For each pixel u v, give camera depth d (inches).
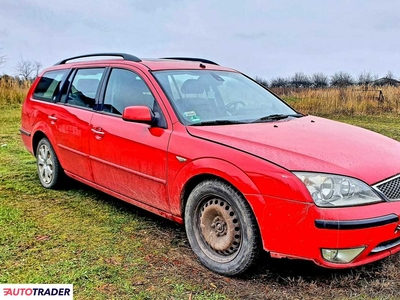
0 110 549.0
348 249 100.6
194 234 126.2
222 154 115.2
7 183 209.9
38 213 166.2
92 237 143.0
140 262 124.8
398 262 122.6
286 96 751.1
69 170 183.6
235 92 161.3
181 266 122.8
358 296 105.3
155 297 105.3
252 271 117.6
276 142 115.5
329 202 100.7
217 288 110.3
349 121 495.8
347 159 109.9
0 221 155.7
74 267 120.4
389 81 923.4
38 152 207.0
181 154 125.0
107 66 169.9
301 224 101.1
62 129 182.1
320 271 119.0
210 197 120.7
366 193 103.4
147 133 138.3
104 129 155.5
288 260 125.7
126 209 172.7
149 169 137.0
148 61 161.5
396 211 104.5
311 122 148.3
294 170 103.8
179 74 153.8
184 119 133.4
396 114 560.4
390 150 124.2
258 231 109.5
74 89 185.0
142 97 147.6
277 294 107.1
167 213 136.5
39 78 219.0
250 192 107.7
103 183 163.0
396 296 105.0
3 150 297.7
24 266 120.6
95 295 106.0
